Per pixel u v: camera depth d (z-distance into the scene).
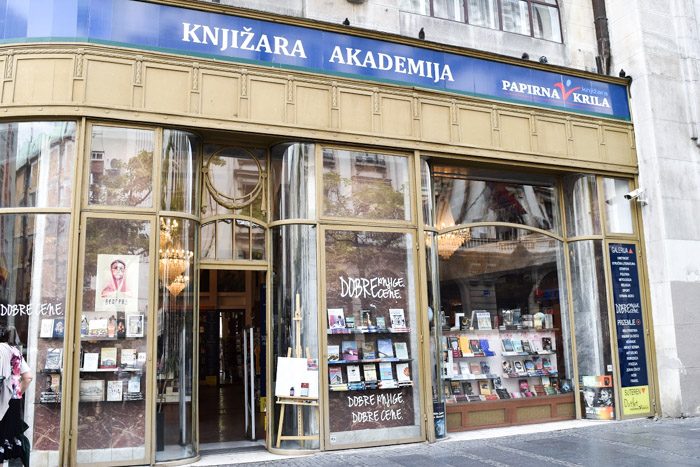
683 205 10.30
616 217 10.26
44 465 6.57
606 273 9.90
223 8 7.82
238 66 7.82
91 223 7.05
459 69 9.24
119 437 6.82
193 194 7.63
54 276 6.92
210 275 18.11
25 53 7.11
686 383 9.77
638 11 10.65
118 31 7.33
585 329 9.85
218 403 13.16
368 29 8.57
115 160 7.25
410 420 8.11
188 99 7.52
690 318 9.98
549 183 10.21
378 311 8.18
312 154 8.16
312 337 7.79
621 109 10.59
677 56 10.86
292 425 7.58
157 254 7.23
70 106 7.04
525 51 10.42
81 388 6.78
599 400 9.59
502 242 9.67
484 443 7.96
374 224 8.34
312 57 8.26
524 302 9.70
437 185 9.28
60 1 7.23
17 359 5.64
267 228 8.14
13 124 7.14
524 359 9.56
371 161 8.52
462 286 9.24
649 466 6.46
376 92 8.55
